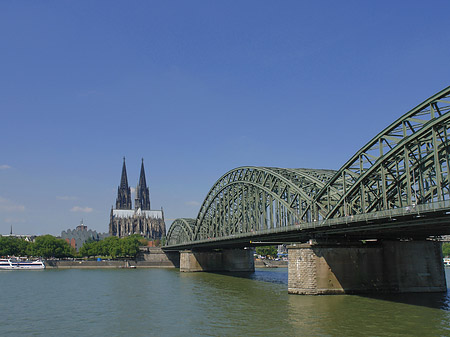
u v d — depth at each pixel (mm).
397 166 59469
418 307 58531
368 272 72438
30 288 101938
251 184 104688
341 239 73500
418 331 45438
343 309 57719
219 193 133750
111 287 102250
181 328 51031
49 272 171875
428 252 74375
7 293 91125
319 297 68688
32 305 72562
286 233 82375
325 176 84000
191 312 61781
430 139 53750
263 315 56062
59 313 63906
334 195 73688
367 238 75562
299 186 85938
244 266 159250
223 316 57219
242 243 118500
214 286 98000
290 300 67188
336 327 47719
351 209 67688
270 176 95562
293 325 49438
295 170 90188
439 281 73750
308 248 72625
